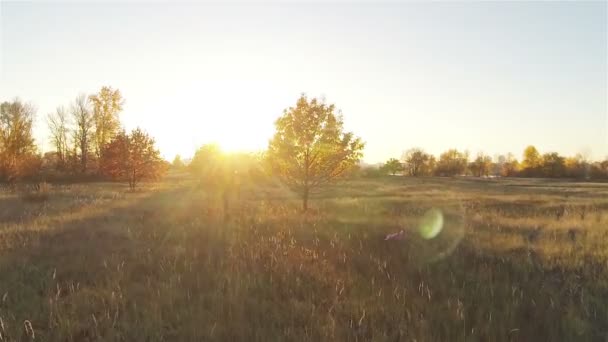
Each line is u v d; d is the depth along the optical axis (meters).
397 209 17.05
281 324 4.38
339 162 17.12
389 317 4.44
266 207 16.88
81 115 45.97
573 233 10.18
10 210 14.62
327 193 31.25
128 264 6.64
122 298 4.96
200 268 6.37
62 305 4.77
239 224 11.27
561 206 19.11
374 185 48.78
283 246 7.98
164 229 10.52
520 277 6.04
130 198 21.83
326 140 16.86
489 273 6.07
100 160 31.23
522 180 78.31
